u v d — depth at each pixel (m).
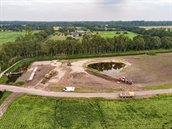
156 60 147.38
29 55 166.12
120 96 82.44
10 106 77.31
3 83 102.81
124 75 114.00
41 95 85.88
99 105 76.31
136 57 158.50
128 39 187.38
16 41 170.12
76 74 113.81
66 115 70.25
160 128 62.31
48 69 125.75
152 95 84.25
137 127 62.97
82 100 80.44
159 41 189.62
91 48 175.75
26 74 116.81
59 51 171.50
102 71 123.62
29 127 63.91
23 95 86.06
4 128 63.66
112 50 181.25
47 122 66.38
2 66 131.62
